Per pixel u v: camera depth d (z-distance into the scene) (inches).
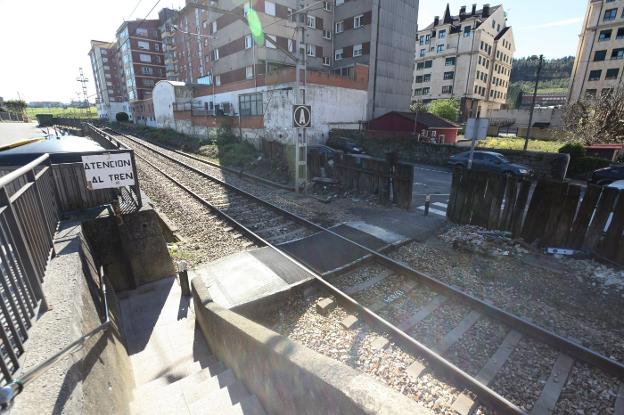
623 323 198.2
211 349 178.5
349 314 215.6
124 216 236.2
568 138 1007.0
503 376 161.3
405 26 1465.3
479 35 2320.4
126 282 244.5
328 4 1486.2
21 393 76.7
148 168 745.6
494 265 274.8
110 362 125.0
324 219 400.8
